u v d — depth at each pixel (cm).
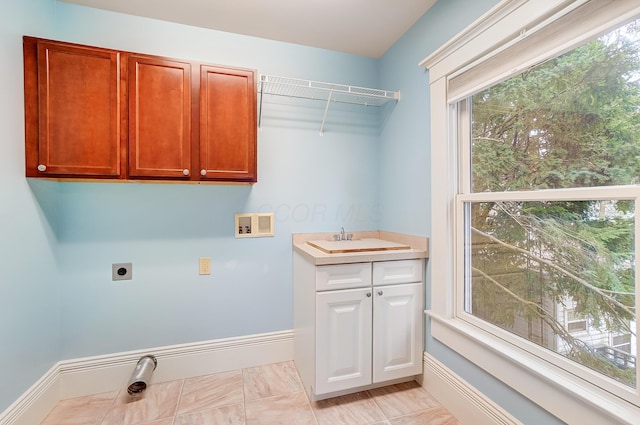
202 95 165
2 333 129
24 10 144
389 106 222
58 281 170
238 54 202
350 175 231
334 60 225
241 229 206
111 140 152
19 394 139
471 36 144
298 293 200
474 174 157
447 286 165
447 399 163
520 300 133
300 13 181
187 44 192
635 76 95
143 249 187
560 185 117
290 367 207
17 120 138
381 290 174
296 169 217
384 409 163
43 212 158
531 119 128
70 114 146
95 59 150
